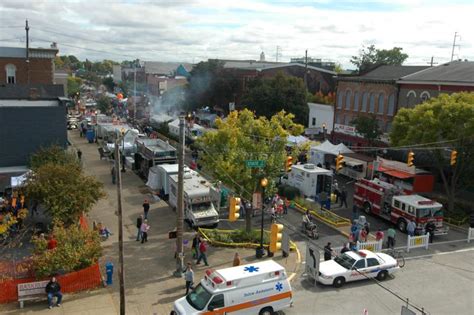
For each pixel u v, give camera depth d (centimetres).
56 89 4141
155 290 2084
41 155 3244
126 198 3678
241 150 2675
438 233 2952
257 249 2492
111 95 12544
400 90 4875
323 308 1941
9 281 1925
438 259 2573
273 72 8362
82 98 12600
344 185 4262
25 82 6500
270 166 2667
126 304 1945
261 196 2573
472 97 3309
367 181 3441
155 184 3791
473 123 3044
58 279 1995
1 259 2291
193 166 4444
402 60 9944
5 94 3916
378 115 5178
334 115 5978
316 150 4722
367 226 2820
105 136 5800
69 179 2641
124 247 2619
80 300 1969
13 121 3403
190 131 5512
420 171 3841
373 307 1958
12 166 3450
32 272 2023
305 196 3722
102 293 2042
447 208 3519
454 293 2122
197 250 2422
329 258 2395
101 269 2298
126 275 2239
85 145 6166
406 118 3659
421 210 2908
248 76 8031
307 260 2230
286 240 2511
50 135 3547
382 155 4753
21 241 2598
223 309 1712
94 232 2205
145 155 4366
